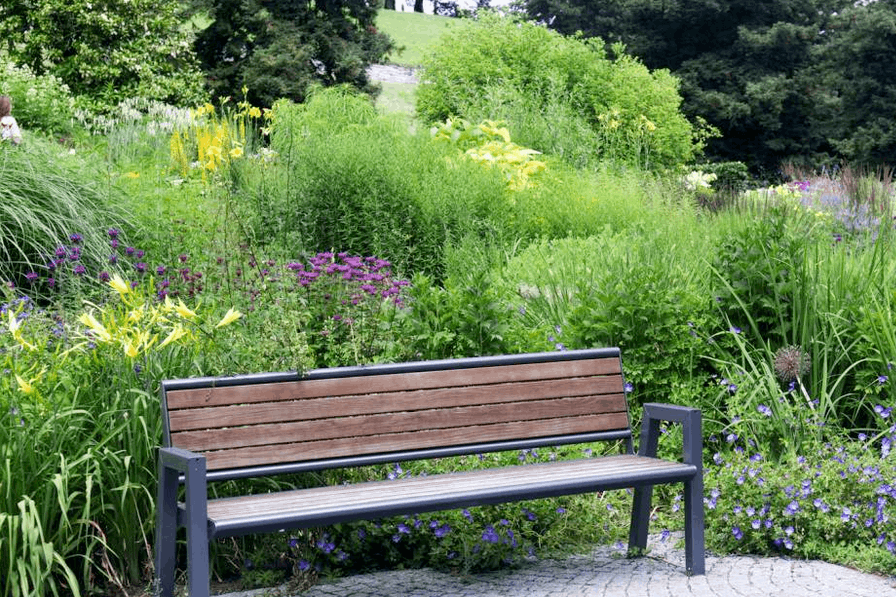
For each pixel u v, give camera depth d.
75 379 3.80
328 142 9.76
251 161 10.50
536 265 7.20
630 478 3.74
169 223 7.62
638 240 7.38
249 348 4.20
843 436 5.02
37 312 4.73
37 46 20.28
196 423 3.48
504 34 17.64
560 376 4.16
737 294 5.55
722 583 3.76
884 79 26.70
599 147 15.16
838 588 3.67
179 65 21.70
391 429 3.82
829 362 5.35
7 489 3.37
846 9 29.22
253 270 6.11
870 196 10.12
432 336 4.98
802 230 7.41
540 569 4.00
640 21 31.95
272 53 24.69
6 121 10.52
